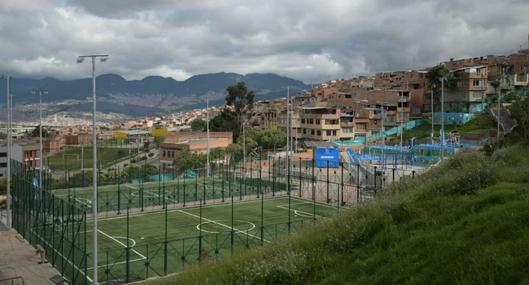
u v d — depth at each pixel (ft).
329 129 379.14
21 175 154.10
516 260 32.30
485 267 32.86
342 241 48.52
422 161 241.76
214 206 188.65
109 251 123.65
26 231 134.92
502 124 262.47
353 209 62.34
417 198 54.03
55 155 432.66
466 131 319.06
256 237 134.72
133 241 134.62
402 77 457.27
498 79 370.12
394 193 71.77
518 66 392.47
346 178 242.99
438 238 40.29
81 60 84.38
